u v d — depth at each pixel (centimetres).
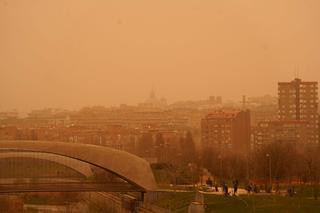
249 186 17250
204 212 14962
